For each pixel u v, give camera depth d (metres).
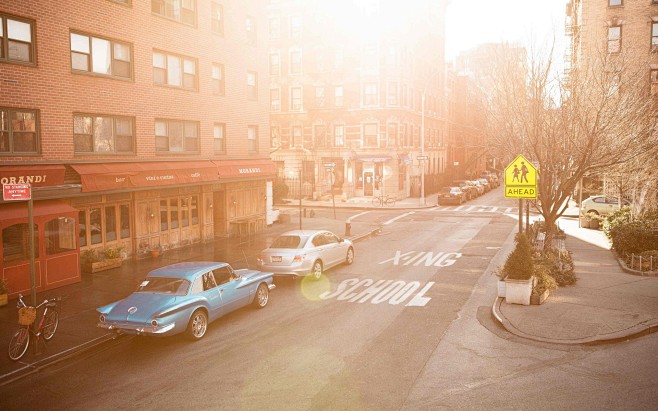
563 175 16.53
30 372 9.56
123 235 19.34
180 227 22.30
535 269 14.13
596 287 14.49
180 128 22.25
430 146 54.91
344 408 7.82
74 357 10.37
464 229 28.41
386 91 44.09
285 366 9.55
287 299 14.52
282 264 16.08
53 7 16.30
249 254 20.98
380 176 44.97
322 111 46.25
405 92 46.06
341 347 10.51
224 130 24.97
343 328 11.77
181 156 22.20
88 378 9.30
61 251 15.73
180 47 21.84
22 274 14.54
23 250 14.91
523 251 12.99
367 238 26.11
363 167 45.47
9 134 15.23
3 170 14.41
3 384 9.05
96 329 11.81
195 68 22.97
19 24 15.43
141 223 19.98
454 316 12.56
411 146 48.16
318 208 40.72
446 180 60.12
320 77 46.16
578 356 9.69
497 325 11.76
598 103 15.50
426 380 8.80
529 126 16.69
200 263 12.46
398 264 19.25
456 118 69.62
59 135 16.58
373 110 44.44
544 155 16.55
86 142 17.86
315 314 12.95
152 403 8.18
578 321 11.46
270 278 13.99
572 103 16.05
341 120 45.72
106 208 18.56
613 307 12.41
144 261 19.47
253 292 13.23
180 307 10.62
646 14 33.81
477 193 50.31
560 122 16.06
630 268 16.77
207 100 23.55
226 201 25.16
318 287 15.84
